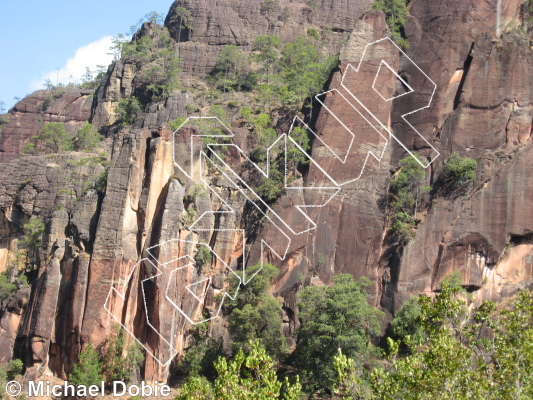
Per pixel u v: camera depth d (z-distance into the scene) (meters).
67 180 101.00
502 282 81.38
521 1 94.12
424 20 96.44
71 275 83.88
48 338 82.62
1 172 104.38
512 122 87.19
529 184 83.00
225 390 42.53
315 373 70.62
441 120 90.75
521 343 41.16
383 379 43.31
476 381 40.75
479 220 83.00
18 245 99.06
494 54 89.81
